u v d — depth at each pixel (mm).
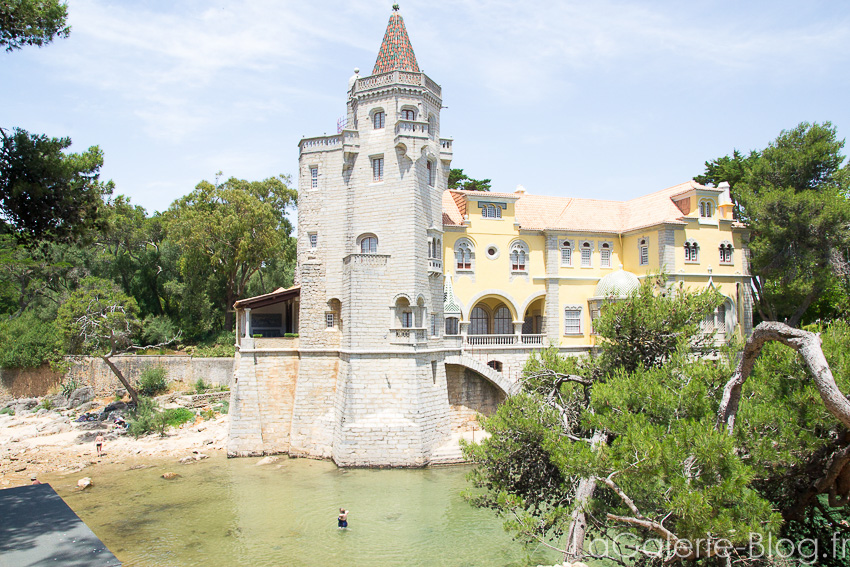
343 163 47812
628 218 58031
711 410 19828
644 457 17094
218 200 73312
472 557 28391
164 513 34312
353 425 42781
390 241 45625
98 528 32250
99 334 57906
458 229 52031
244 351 46594
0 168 23531
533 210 57188
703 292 28172
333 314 47688
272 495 37031
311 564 27922
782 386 20172
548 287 53875
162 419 53031
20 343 64875
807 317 57812
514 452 24797
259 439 45875
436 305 47438
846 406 15477
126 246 81000
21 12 23312
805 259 50781
